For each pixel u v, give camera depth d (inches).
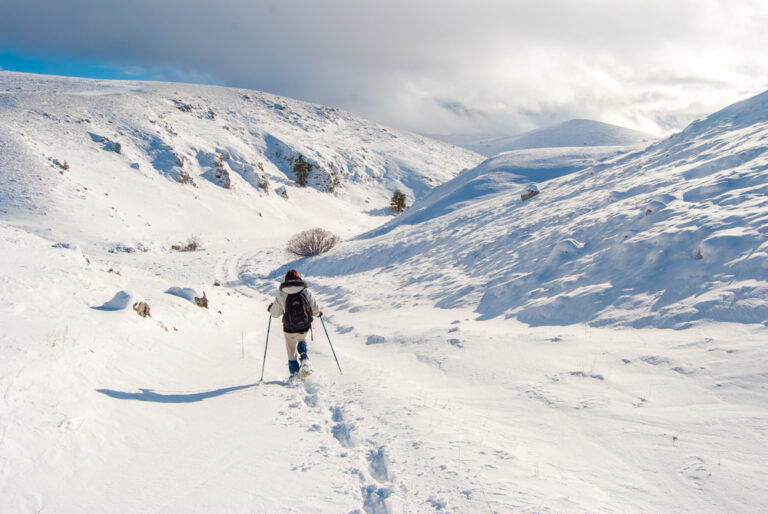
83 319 219.0
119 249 1334.9
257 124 4648.1
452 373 232.4
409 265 720.3
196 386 201.3
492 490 102.8
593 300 294.7
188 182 2305.6
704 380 160.9
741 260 237.8
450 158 6023.6
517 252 514.6
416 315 443.8
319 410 176.1
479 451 128.0
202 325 337.7
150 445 130.6
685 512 97.3
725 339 186.4
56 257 342.6
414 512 96.8
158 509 97.8
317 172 3959.2
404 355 286.2
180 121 3420.3
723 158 447.5
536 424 156.4
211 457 127.3
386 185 4675.2
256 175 2837.1
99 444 121.6
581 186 733.3
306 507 100.3
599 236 412.5
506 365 226.7
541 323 303.7
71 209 1505.9
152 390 176.7
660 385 166.7
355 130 6279.5
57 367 152.4
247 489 108.5
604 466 122.3
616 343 220.4
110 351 196.4
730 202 327.6
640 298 267.1
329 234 1216.2
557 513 91.5
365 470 121.4
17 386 128.5
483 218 825.5
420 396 188.7
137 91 4552.2
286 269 1031.0
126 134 2388.0
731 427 128.7
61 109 2369.6
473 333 296.4
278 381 223.8
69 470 106.3
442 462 120.5
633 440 133.9
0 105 2215.8
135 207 1798.7
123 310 253.3
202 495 104.8
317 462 125.7
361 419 160.4
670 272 276.4
